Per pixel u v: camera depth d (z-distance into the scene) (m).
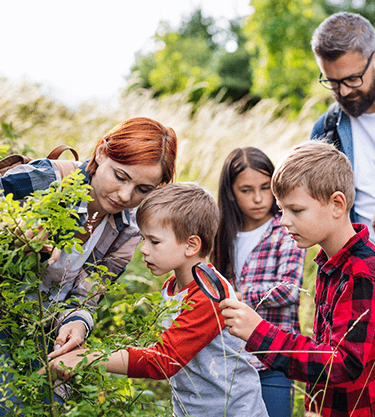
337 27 2.40
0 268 1.37
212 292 1.55
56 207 1.30
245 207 2.61
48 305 1.81
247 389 1.80
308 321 3.44
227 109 6.77
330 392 1.66
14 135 3.51
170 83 14.98
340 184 1.61
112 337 1.65
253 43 13.86
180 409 1.83
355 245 1.60
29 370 1.46
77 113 5.90
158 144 1.79
